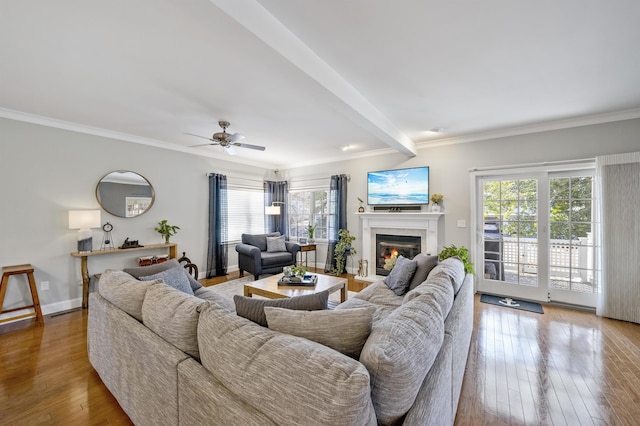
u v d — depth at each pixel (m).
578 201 3.67
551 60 2.20
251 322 1.29
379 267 5.25
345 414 0.80
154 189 4.58
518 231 4.03
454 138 4.39
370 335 1.18
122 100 2.91
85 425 1.69
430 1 1.58
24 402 1.88
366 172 5.44
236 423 0.97
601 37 1.90
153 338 1.48
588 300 3.62
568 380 2.13
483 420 1.73
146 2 1.54
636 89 2.71
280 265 5.29
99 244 3.97
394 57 2.16
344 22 1.76
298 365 0.94
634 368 2.28
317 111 3.24
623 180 3.23
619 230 3.25
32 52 2.04
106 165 4.03
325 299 1.52
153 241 4.58
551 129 3.72
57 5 1.57
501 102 3.02
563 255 3.77
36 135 3.43
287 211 6.68
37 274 3.45
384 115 3.40
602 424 1.70
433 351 1.21
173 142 4.66
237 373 1.04
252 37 1.61
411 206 4.82
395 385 0.98
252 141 4.62
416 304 1.45
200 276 5.26
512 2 1.58
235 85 2.57
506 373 2.22
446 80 2.52
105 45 1.96
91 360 2.17
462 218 4.38
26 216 3.37
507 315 3.42
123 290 1.88
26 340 2.78
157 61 2.17
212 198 5.34
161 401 1.36
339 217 5.66
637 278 3.16
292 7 1.62
